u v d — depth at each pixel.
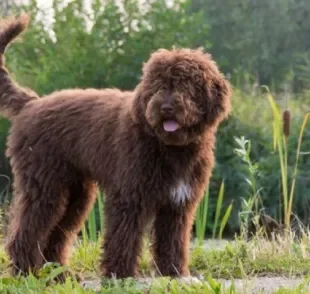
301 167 21.55
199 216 13.23
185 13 25.73
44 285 9.73
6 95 11.05
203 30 25.66
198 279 9.99
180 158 9.86
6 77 11.13
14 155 10.73
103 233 10.15
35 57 25.61
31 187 10.54
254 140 22.36
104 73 24.22
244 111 22.78
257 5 35.78
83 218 11.16
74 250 12.05
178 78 9.55
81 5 25.02
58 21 24.97
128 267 9.86
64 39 24.75
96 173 10.23
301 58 34.44
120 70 24.27
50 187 10.50
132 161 9.79
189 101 9.48
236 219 21.17
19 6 27.14
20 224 10.57
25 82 24.28
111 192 9.98
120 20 24.52
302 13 35.66
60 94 10.82
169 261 10.31
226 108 9.88
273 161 21.42
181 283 9.38
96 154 10.16
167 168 9.84
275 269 11.23
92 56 24.27
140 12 24.72
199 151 9.98
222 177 21.58
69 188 10.74
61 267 10.14
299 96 24.88
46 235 10.68
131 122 9.88
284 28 35.38
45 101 10.79
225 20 35.69
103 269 9.96
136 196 9.80
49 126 10.53
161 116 9.41
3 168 21.84
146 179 9.77
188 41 24.94
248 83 25.92
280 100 24.11
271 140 22.16
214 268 11.28
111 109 10.25
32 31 25.38
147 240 11.28
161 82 9.56
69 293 9.27
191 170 9.98
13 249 10.57
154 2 24.73
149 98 9.57
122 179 9.84
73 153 10.41
